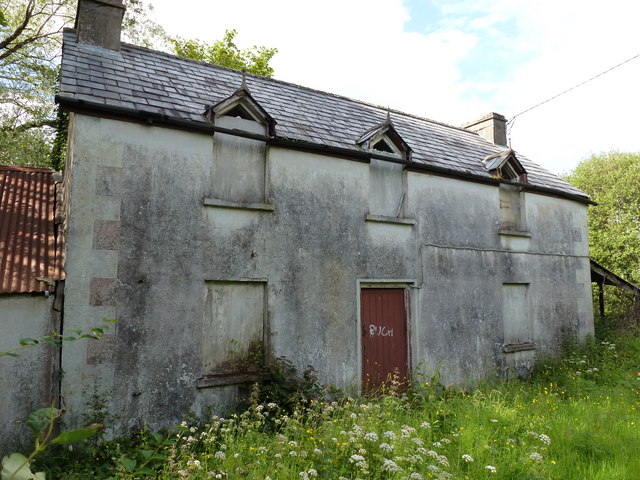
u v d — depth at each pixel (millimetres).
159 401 6180
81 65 7168
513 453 5289
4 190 7770
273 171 7590
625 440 5891
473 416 6602
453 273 9555
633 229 19859
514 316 10664
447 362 9117
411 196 9180
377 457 4715
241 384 6844
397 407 6738
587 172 23359
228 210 7090
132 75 7629
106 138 6262
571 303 11758
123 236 6195
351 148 8461
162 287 6391
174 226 6598
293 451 4625
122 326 6039
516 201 11234
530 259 11047
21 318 5578
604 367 9992
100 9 8086
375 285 8570
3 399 5398
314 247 7828
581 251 12320
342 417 6352
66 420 5547
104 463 5254
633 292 13273
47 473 4875
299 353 7430
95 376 5789
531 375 10523
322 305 7773
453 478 4629
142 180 6438
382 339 8578
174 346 6387
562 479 4840
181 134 6836
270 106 8805
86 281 5891
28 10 12133
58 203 7629
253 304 7266
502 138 14266
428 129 11984
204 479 4379
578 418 6727
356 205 8422
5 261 5844
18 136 14094
